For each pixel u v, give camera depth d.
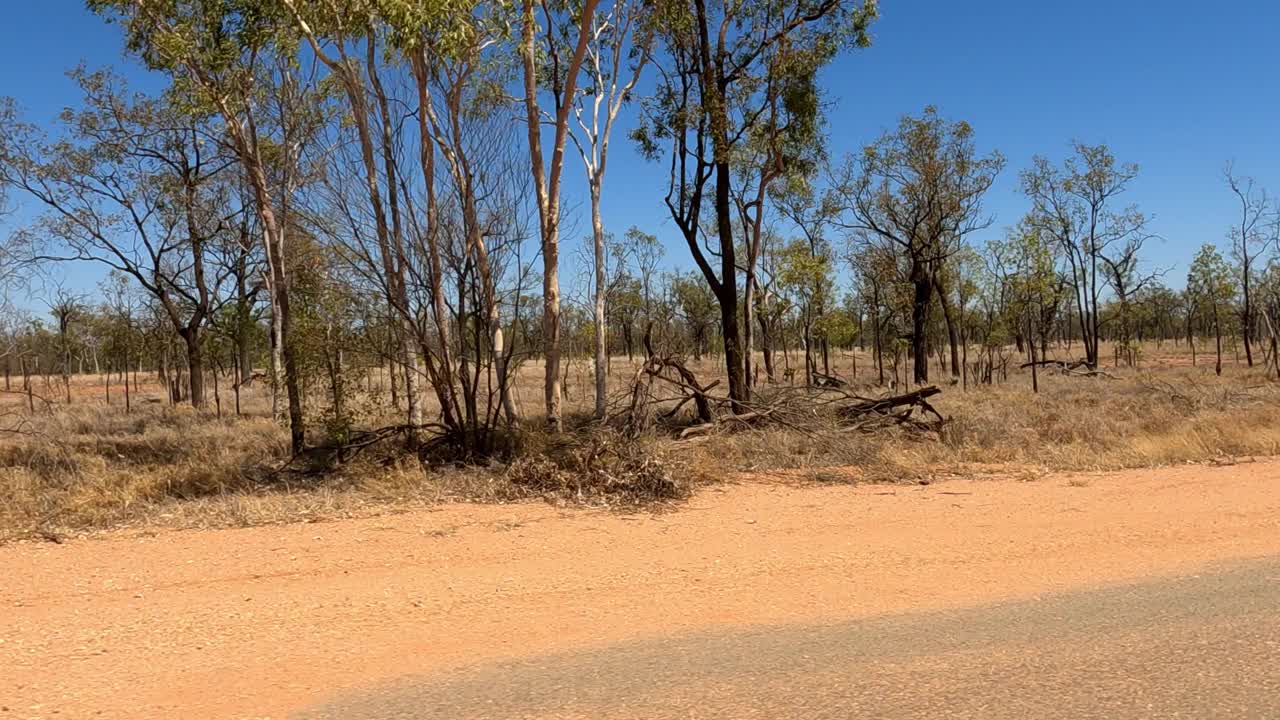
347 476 10.79
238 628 4.90
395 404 12.82
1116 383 26.25
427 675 4.14
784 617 5.09
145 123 21.47
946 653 4.34
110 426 19.66
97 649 4.54
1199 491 9.12
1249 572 5.86
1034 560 6.39
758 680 4.00
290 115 14.04
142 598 5.55
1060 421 15.09
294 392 12.20
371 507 8.79
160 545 7.13
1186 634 4.55
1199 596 5.29
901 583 5.83
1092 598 5.33
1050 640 4.50
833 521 8.09
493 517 8.31
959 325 38.53
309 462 11.99
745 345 20.86
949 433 13.84
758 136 18.83
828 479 10.65
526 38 13.66
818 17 17.30
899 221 31.08
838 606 5.29
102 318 36.38
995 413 17.09
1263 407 16.66
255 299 26.38
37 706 3.77
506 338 13.58
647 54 16.62
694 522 8.08
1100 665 4.11
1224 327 46.69
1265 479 9.78
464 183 12.45
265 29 12.38
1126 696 3.72
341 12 11.74
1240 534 7.05
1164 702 3.66
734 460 12.00
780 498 9.45
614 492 9.31
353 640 4.70
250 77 13.67
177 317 26.11
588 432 11.45
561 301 16.05
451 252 11.96
